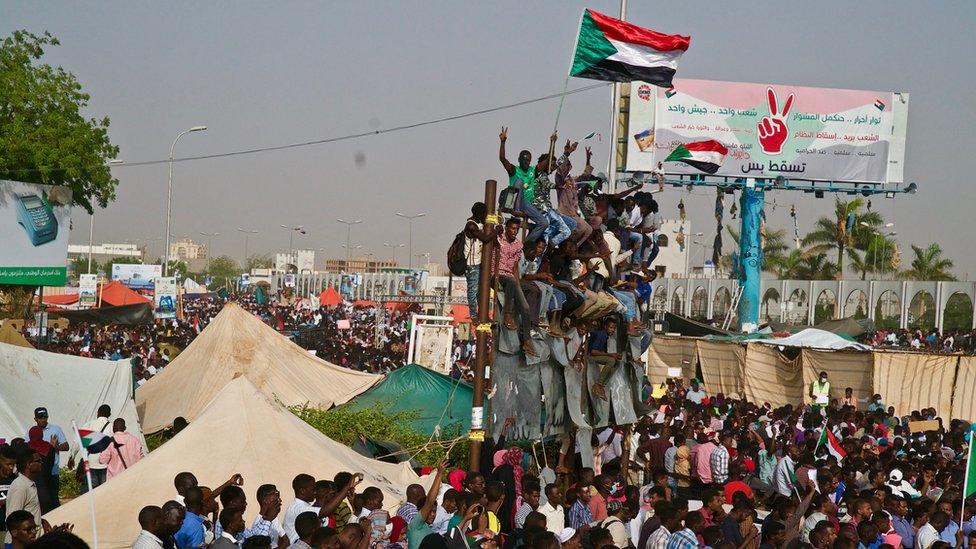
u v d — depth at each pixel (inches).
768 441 779.4
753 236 1990.7
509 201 530.0
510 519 502.3
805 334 1314.0
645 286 711.7
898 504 520.4
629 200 689.6
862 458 676.1
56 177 1483.8
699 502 670.5
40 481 525.0
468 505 398.3
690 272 3895.2
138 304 1770.4
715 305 2657.5
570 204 588.4
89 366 748.0
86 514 467.5
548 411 584.1
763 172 1978.3
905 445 804.6
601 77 627.5
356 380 996.6
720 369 1370.6
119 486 486.0
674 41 628.7
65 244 1449.3
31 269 1412.4
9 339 999.6
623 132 1918.1
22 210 1398.9
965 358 1157.7
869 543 455.2
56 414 721.6
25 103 1441.9
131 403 769.6
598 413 633.0
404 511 422.3
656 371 1486.2
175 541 367.6
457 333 1802.4
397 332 1985.7
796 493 641.0
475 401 498.3
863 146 2007.9
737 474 653.9
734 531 449.4
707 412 962.7
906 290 2196.1
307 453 532.4
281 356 964.0
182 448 510.9
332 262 6579.7
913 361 1171.3
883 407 1122.0
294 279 4953.3
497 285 511.8
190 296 3946.9
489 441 594.6
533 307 538.0
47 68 1471.5
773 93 1980.8
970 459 523.5
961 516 490.0
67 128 1456.7
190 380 927.0
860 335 1672.0
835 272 3075.8
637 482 784.3
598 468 707.4
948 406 1159.6
